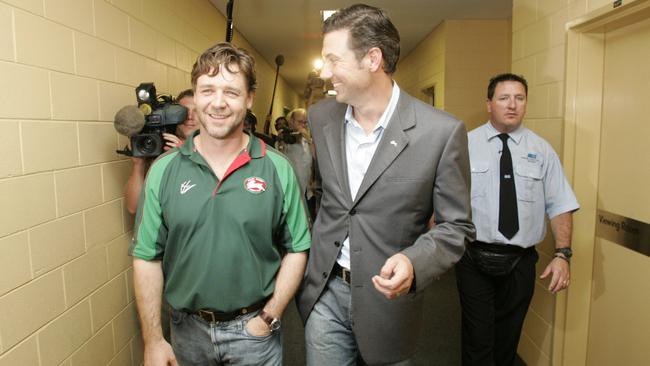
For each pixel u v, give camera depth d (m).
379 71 1.17
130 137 1.75
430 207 1.25
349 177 1.28
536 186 1.93
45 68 1.42
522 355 2.51
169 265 1.34
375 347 1.28
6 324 1.23
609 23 1.79
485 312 1.98
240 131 1.31
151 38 2.34
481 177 1.97
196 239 1.27
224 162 1.31
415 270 1.01
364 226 1.23
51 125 1.45
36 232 1.36
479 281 1.99
